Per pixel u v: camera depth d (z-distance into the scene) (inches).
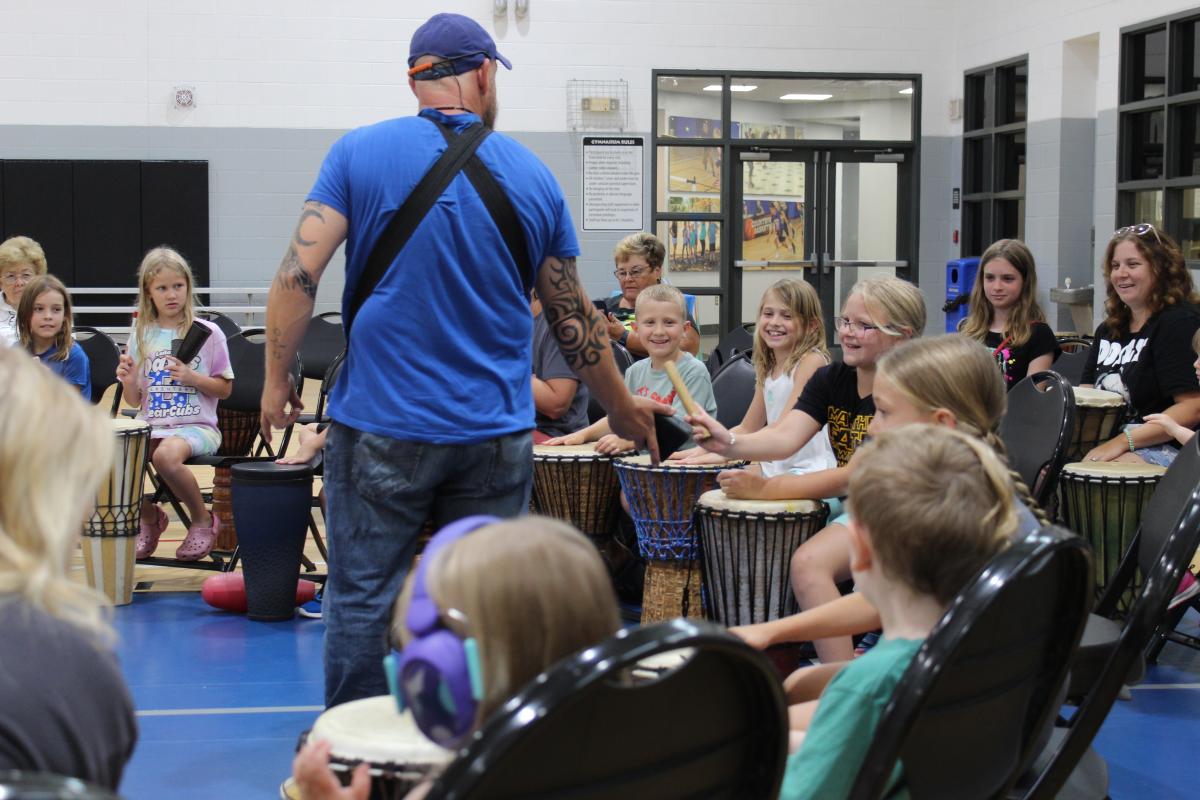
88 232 394.9
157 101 394.9
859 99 431.5
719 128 424.2
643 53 415.5
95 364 217.3
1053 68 376.2
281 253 404.5
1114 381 167.2
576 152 414.9
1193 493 66.7
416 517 86.7
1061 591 55.4
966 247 432.5
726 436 109.5
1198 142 323.3
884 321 114.7
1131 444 154.3
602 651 34.2
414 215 83.9
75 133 392.5
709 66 419.8
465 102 87.8
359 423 85.1
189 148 397.7
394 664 44.6
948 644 48.0
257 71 398.3
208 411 193.3
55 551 37.3
